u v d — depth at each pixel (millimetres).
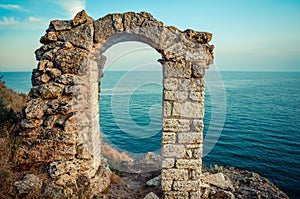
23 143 5285
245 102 42906
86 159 5500
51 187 4773
